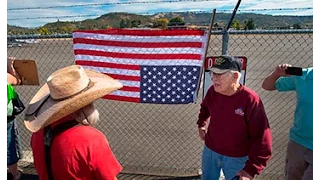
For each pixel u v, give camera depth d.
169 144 4.99
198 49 3.66
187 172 4.07
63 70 1.89
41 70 11.25
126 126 5.95
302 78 2.52
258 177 3.88
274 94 8.03
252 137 2.56
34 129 1.72
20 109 3.56
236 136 2.66
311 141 2.49
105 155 1.71
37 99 2.04
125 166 4.26
